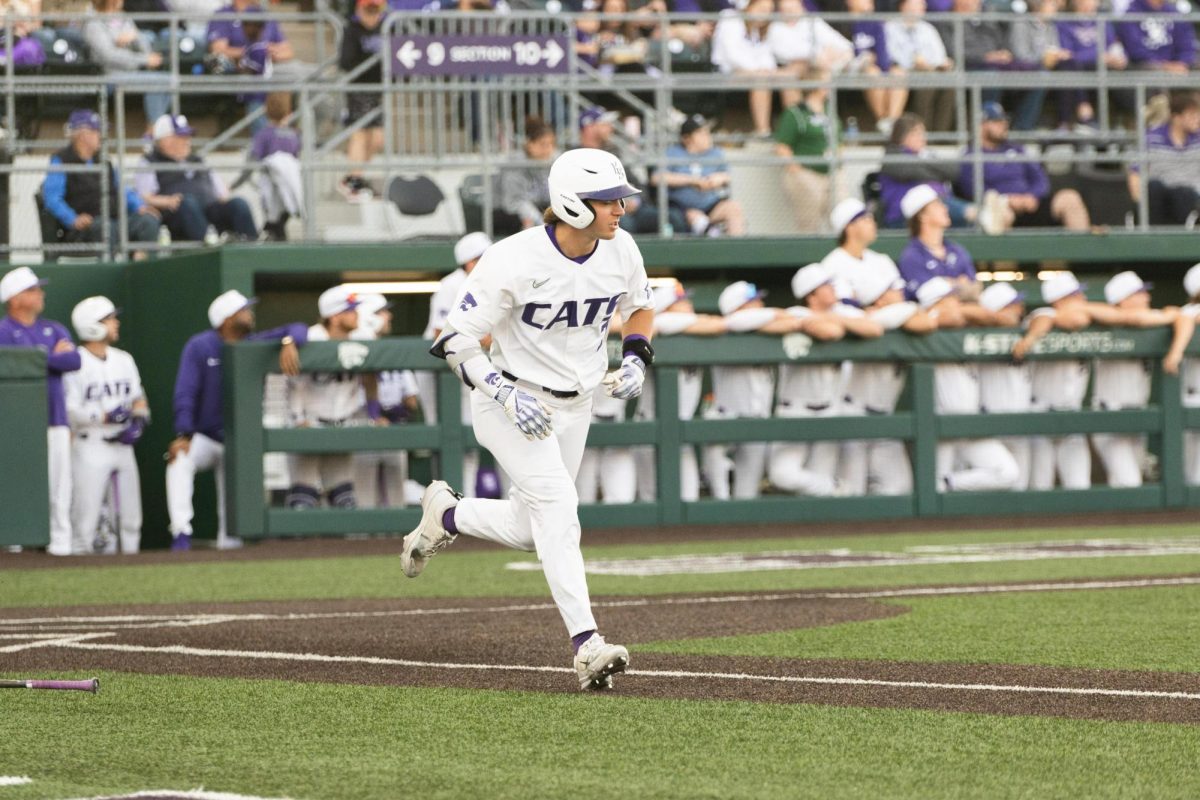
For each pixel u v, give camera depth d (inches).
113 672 808.9
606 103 2079.2
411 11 1975.9
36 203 1908.2
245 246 1824.6
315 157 1941.4
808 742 622.2
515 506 813.2
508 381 767.1
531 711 691.4
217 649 882.8
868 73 2122.3
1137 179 2085.4
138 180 1921.8
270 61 2055.9
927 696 716.0
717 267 1951.3
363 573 1354.6
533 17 1929.1
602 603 1082.7
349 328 1724.9
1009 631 921.5
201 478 1861.5
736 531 1718.8
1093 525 1724.9
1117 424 1847.9
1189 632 911.0
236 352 1670.8
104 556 1579.7
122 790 545.0
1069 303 1831.9
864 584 1194.0
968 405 1822.1
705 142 1985.7
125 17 1936.5
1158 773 564.4
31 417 1499.8
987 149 2074.3
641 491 1798.7
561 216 749.3
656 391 1763.0
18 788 548.4
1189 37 2258.9
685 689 741.3
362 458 1753.2
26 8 2026.3
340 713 691.4
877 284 1792.6
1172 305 2181.3
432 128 1955.0
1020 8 2276.1
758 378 1786.4
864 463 1828.2
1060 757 591.5
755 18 2022.6
